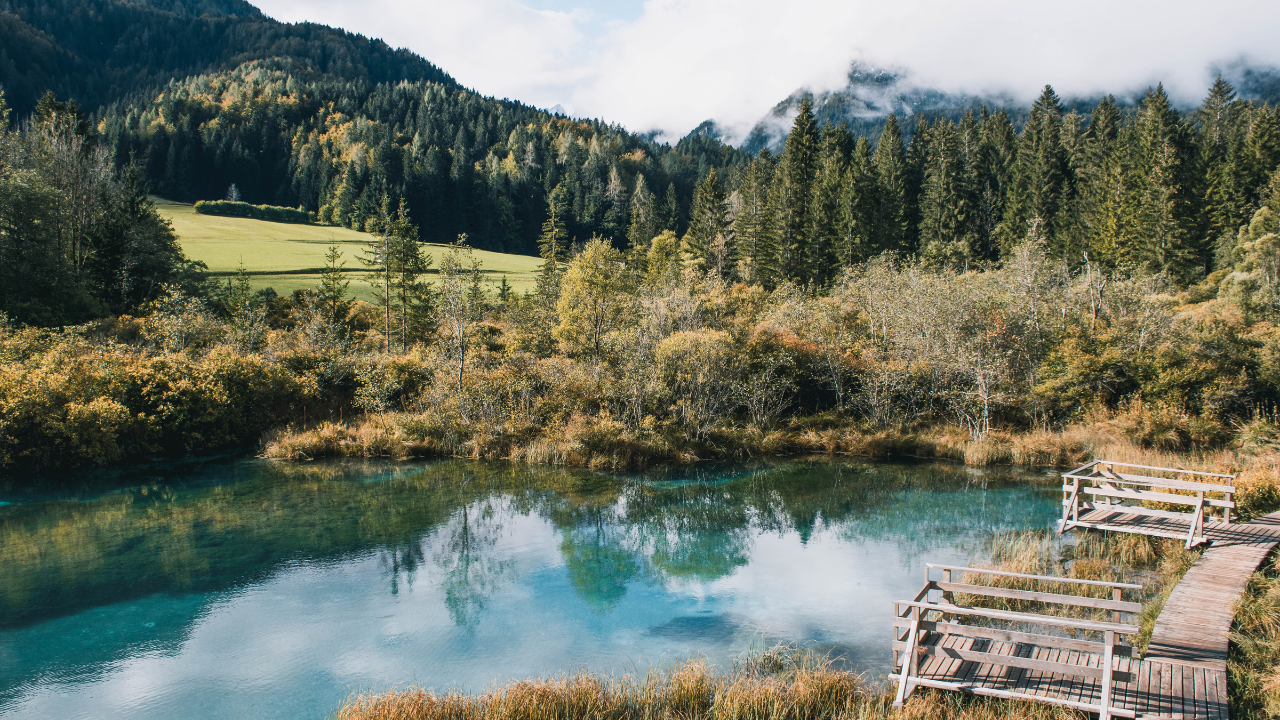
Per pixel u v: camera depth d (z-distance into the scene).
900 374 27.11
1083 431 23.64
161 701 8.58
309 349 28.69
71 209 44.22
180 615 11.16
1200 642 8.56
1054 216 61.22
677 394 25.95
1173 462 19.22
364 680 9.16
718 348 26.06
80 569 13.09
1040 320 29.45
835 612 11.38
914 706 7.49
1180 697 7.24
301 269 67.44
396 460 23.03
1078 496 15.23
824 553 14.52
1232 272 43.78
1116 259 52.06
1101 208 56.66
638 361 25.83
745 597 12.10
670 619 11.16
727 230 71.94
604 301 31.48
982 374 25.62
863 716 7.47
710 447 24.41
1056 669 7.29
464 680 9.16
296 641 10.31
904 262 52.62
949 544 14.98
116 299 40.19
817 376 28.80
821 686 8.12
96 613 11.19
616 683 8.74
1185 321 27.94
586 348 30.05
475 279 45.66
